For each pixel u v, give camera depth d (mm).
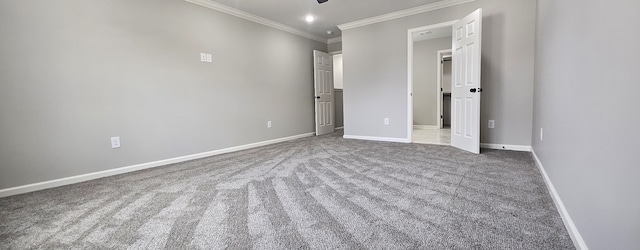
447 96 7133
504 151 3400
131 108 2924
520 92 3381
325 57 5754
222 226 1578
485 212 1673
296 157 3422
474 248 1291
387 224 1553
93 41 2639
